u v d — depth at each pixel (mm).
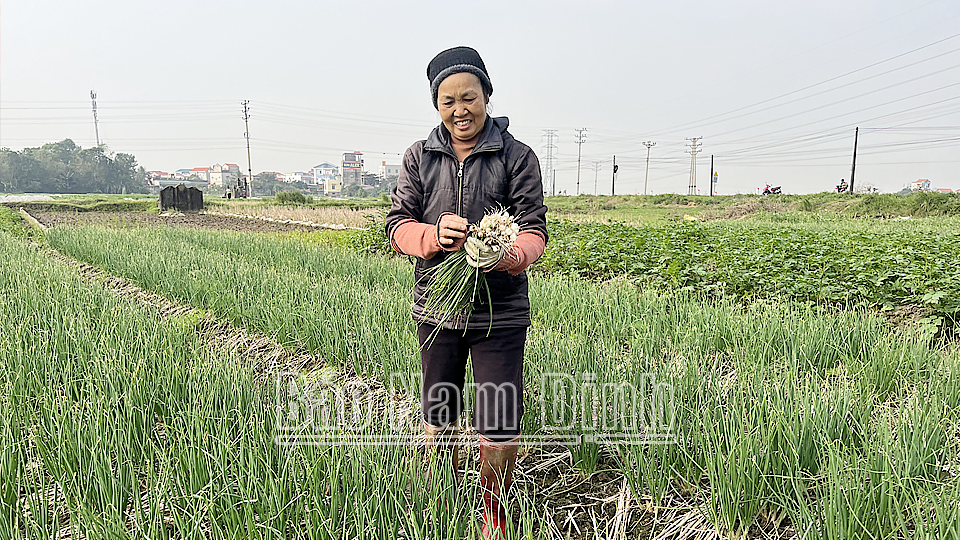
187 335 5691
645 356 4219
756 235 15070
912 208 33188
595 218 30859
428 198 2879
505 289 2775
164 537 2510
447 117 2725
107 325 5219
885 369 4395
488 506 2854
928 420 3094
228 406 3604
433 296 2684
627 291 6945
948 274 7457
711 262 10062
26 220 27703
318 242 15883
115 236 14414
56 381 4082
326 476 2840
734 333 5203
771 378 4000
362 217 29422
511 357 2818
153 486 2766
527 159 2820
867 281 7664
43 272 8555
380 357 4582
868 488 2676
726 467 2904
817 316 5965
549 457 3611
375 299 6262
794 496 2904
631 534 2994
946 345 5953
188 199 40188
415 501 2748
